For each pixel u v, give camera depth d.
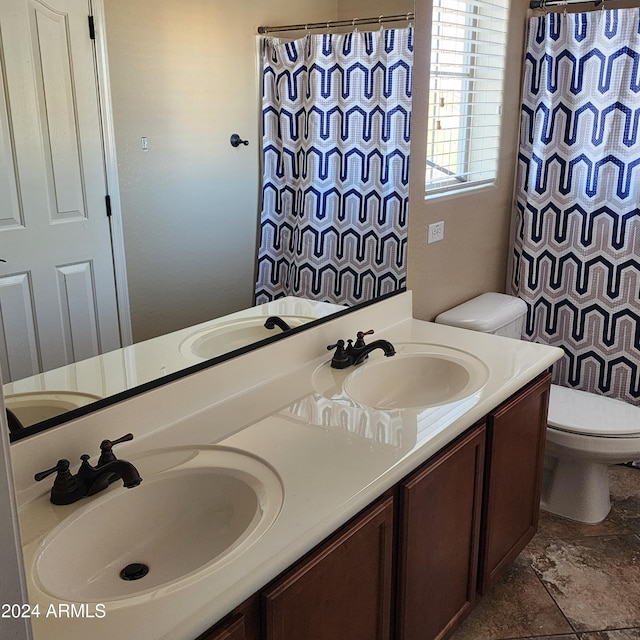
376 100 2.25
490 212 3.12
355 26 2.10
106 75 1.49
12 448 1.31
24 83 1.34
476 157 3.00
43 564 1.16
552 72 2.99
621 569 2.47
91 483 1.32
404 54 2.32
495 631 2.18
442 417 1.70
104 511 1.32
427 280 2.75
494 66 2.92
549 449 2.64
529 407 2.12
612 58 2.85
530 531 2.37
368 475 1.42
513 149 3.19
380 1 2.16
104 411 1.48
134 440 1.54
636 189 2.95
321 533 1.25
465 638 2.15
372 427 1.64
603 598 2.32
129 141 1.56
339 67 2.08
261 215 1.93
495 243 3.23
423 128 2.52
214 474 1.43
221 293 1.83
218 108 1.75
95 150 1.49
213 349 1.82
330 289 2.22
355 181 2.24
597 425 2.55
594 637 2.15
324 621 1.34
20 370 1.39
